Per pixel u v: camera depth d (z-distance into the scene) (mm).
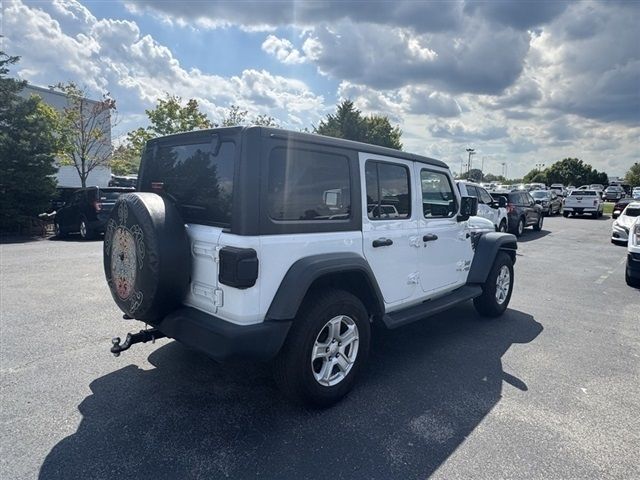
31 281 7062
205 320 2916
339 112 41000
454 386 3693
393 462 2650
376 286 3645
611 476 2576
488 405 3377
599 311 6180
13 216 13922
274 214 2928
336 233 3377
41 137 14516
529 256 11258
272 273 2908
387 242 3832
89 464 2559
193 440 2826
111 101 22078
